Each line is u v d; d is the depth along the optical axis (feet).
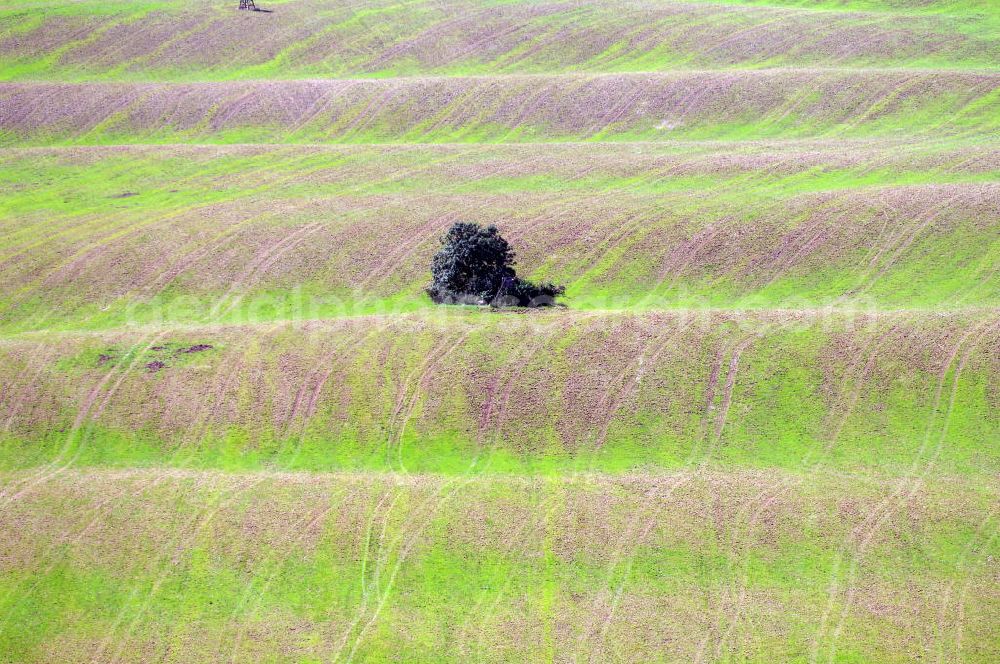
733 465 567.59
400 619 469.98
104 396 627.05
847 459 566.36
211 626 467.11
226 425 606.55
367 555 504.02
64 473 569.23
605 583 484.74
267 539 513.45
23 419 610.65
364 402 621.72
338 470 574.15
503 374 636.89
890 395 607.37
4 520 527.40
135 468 575.38
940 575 481.46
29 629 466.29
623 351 654.12
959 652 438.81
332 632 463.42
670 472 562.66
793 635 451.53
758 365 636.89
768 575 485.56
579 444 587.27
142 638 460.55
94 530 520.01
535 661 444.55
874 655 439.22
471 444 590.55
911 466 557.33
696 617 463.83
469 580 490.49
